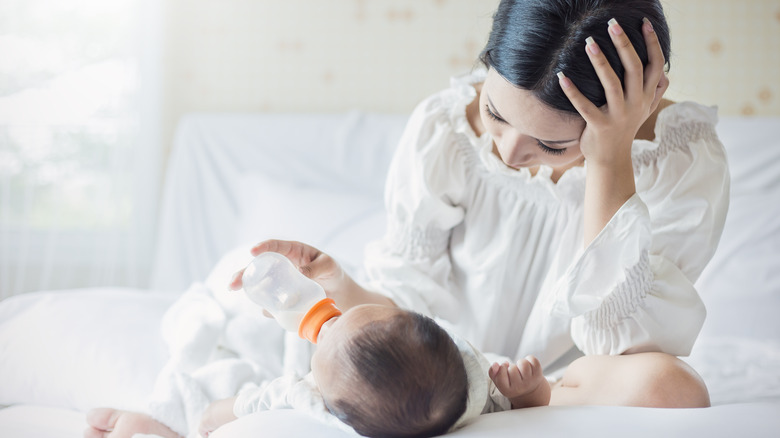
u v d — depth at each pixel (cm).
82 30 228
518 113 90
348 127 236
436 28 244
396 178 127
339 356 81
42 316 140
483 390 88
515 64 87
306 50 249
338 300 111
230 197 239
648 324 105
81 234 233
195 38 252
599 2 88
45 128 224
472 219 128
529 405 93
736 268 186
